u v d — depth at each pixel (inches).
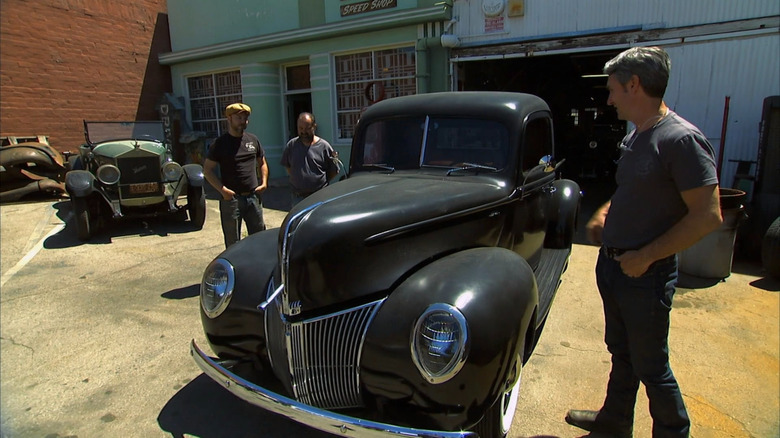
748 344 142.3
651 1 277.4
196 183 293.0
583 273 207.5
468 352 77.9
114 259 238.1
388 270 95.6
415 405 81.7
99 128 327.0
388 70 386.9
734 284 189.3
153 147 306.8
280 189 431.2
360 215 93.9
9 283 204.8
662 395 86.4
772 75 251.6
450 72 352.8
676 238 76.4
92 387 125.1
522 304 87.4
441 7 335.6
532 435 104.7
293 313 91.2
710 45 265.1
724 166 270.4
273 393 86.5
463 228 112.0
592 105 495.5
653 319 84.7
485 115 131.5
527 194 136.5
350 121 414.0
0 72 418.9
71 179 260.4
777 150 215.8
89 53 475.5
